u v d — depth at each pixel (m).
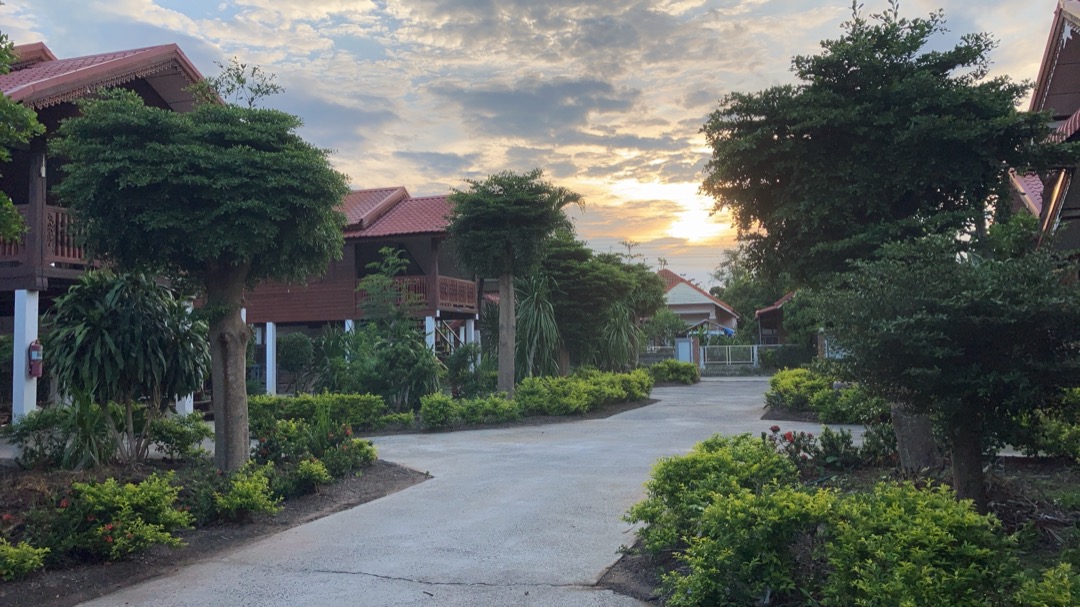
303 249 8.91
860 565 4.02
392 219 25.19
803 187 7.39
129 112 7.93
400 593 5.39
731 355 43.41
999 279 4.90
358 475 9.89
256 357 27.16
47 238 13.17
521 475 9.92
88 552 6.13
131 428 9.27
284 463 9.42
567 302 23.23
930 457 7.50
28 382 12.90
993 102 6.90
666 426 15.59
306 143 8.82
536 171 17.09
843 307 5.47
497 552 6.35
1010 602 3.73
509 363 17.81
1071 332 4.85
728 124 7.73
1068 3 14.55
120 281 8.95
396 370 16.89
